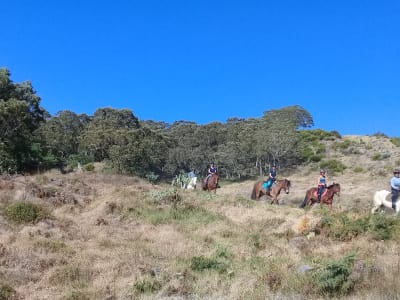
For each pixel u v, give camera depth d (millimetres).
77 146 68188
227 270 12031
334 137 65000
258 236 16031
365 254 12500
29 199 19375
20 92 47375
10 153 35812
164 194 22125
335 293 9938
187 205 20625
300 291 10141
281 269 11438
